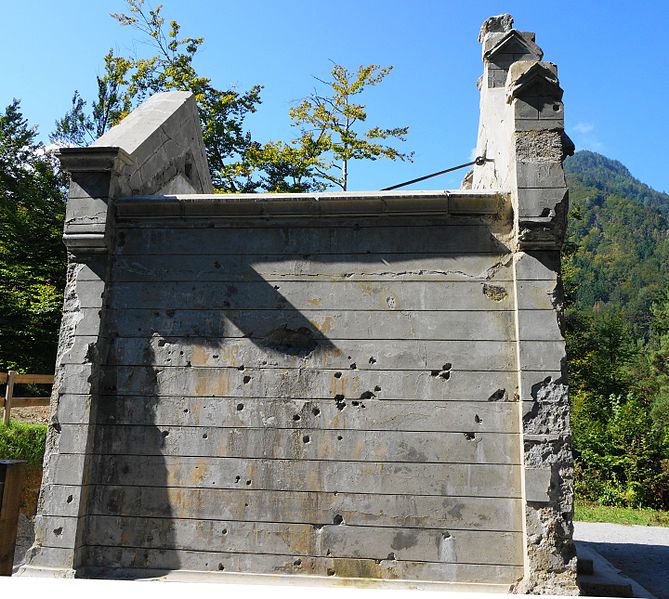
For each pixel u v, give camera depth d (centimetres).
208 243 780
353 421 712
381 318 736
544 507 654
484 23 1045
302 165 2459
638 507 1717
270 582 674
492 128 938
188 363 748
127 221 794
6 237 2244
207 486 713
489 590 647
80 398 731
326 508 694
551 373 685
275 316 752
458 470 688
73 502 700
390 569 671
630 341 5119
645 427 1869
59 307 2002
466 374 710
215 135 2414
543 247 714
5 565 559
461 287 734
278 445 716
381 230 759
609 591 700
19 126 2775
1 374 1280
